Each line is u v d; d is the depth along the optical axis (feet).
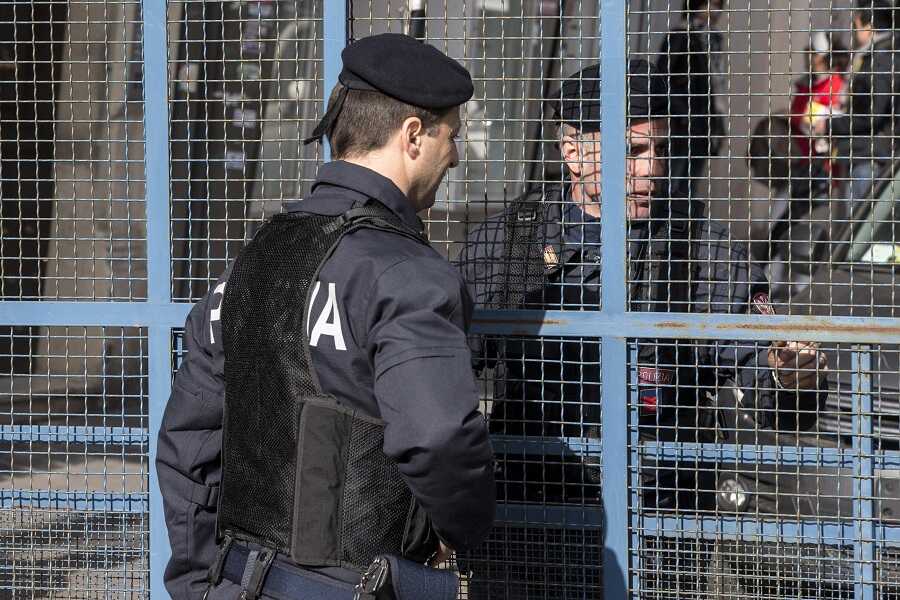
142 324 13.15
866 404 12.05
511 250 12.60
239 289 9.25
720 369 12.75
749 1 12.14
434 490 8.18
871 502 12.05
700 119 14.11
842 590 12.44
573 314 12.24
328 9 12.53
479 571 12.82
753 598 12.40
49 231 19.66
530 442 12.59
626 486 12.32
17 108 13.58
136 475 13.56
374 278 8.50
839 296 19.24
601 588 12.59
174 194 16.56
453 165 9.84
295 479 8.61
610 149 12.15
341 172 9.27
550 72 13.87
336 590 8.55
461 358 8.26
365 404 8.60
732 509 14.07
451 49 17.11
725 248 12.52
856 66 20.75
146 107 13.01
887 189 20.35
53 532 13.69
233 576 8.95
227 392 9.13
